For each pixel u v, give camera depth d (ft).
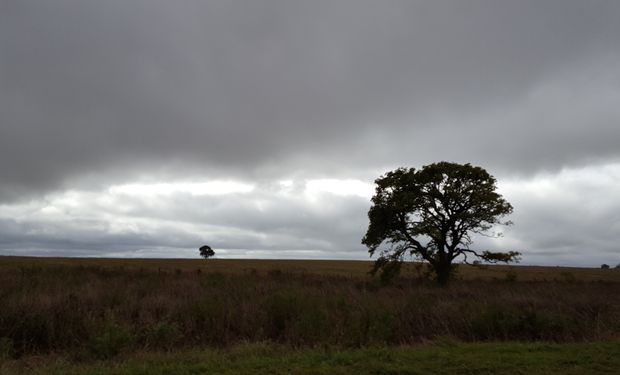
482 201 118.21
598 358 29.07
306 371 25.26
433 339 38.01
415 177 122.93
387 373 25.54
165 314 41.42
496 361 28.09
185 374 25.11
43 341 34.91
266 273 109.40
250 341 35.91
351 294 55.77
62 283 59.00
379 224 124.77
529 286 86.63
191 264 258.78
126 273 89.86
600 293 69.51
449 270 122.42
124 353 30.45
